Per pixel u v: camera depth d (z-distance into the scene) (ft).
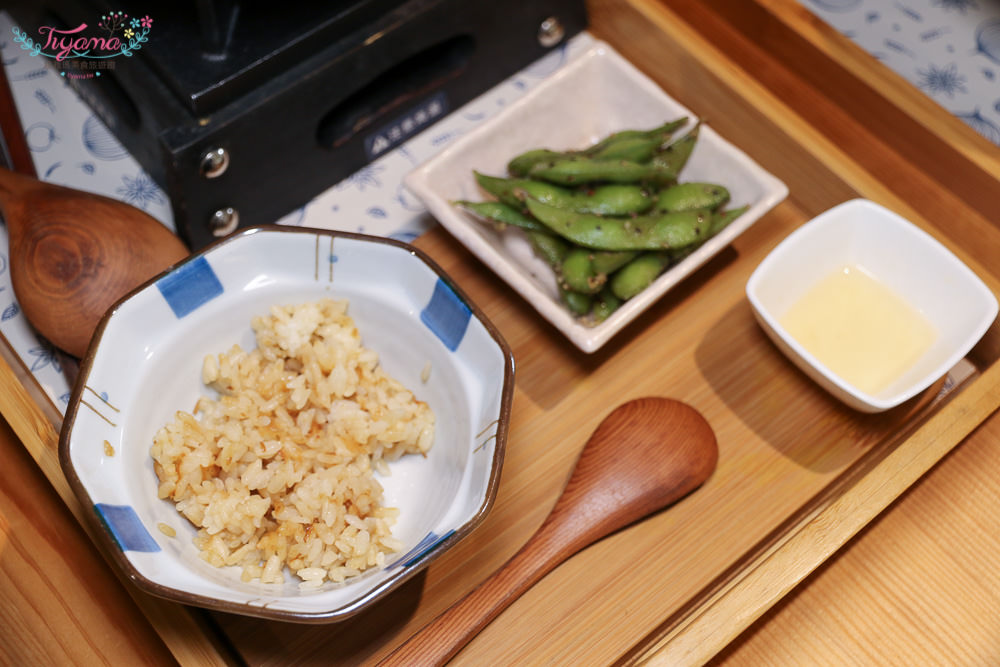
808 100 1.85
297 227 1.57
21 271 1.65
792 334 1.69
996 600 1.58
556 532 1.56
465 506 1.47
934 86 2.02
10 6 1.94
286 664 1.54
